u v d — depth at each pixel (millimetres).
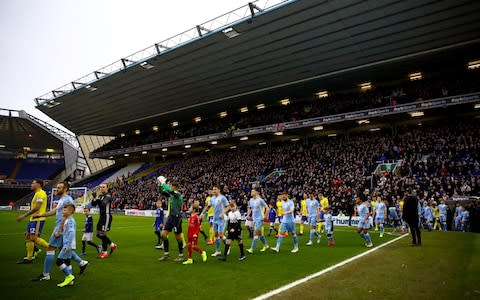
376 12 23781
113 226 22719
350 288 6387
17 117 53094
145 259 9898
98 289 6406
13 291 6203
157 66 35656
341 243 14008
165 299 5762
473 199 21562
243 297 5832
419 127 33875
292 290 6266
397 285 6609
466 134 29047
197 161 48438
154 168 54844
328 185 29484
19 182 62375
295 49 29281
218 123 46750
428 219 21172
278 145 43594
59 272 7840
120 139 61500
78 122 55719
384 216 17094
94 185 57375
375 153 32031
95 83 41375
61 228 6938
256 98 40750
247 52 30922
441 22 23906
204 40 30328
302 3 24391
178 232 9742
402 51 27781
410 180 25391
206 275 7648
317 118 34312
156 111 47406
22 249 11477
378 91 35125
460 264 8789
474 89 27141
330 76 33188
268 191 32281
